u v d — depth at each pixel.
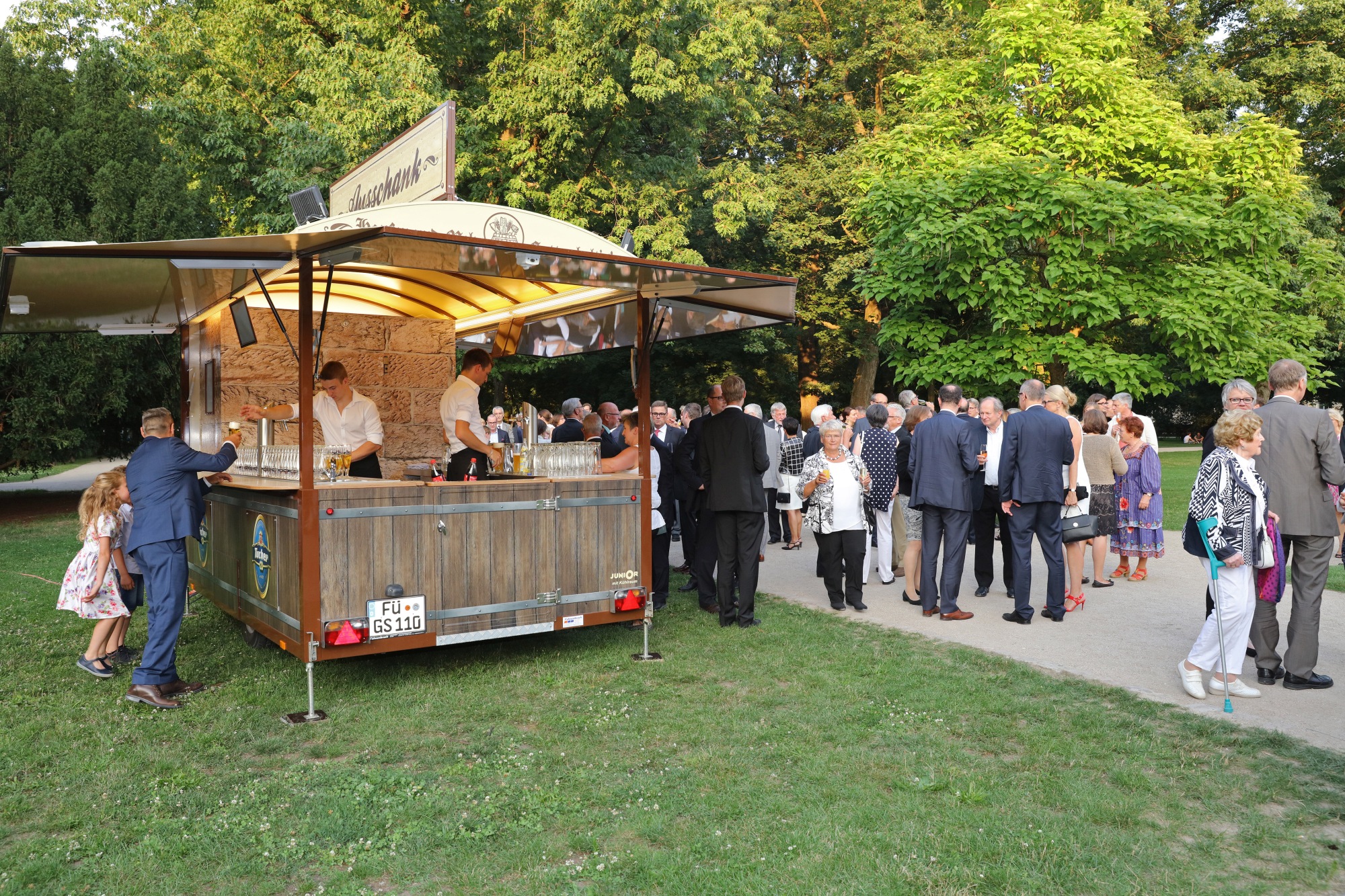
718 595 7.95
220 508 7.70
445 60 23.27
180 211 20.19
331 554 5.84
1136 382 17.05
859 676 6.32
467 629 6.36
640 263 5.98
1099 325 18.41
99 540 6.38
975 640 7.26
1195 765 4.62
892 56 29.61
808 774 4.54
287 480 6.77
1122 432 10.05
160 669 5.87
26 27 24.11
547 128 21.05
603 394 31.77
